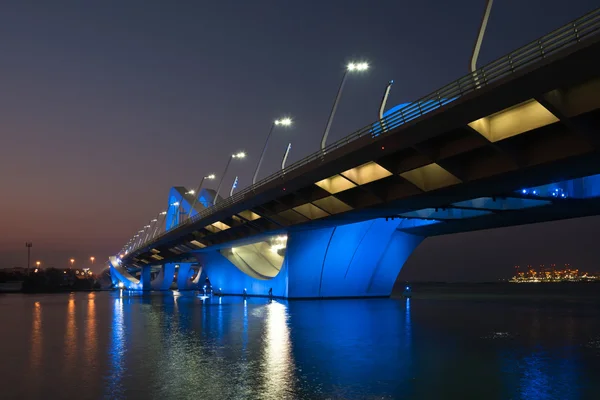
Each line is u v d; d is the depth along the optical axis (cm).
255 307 4922
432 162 2998
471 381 1462
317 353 1973
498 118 2555
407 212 4634
